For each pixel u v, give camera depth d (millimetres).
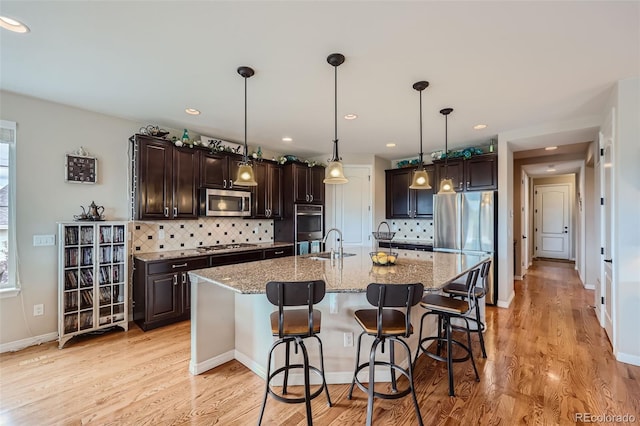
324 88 2660
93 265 3102
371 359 1804
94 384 2254
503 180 4148
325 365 2299
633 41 1937
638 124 2480
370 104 3041
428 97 2865
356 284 2010
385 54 2109
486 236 4270
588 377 2332
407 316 1807
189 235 4160
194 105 3088
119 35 1892
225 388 2215
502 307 4141
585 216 5219
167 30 1839
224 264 3924
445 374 2414
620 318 2584
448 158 4738
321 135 4230
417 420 1870
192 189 3883
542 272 6676
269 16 1705
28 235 2932
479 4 1605
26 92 2795
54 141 3072
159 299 3363
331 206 5516
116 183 3482
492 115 3385
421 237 5555
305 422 1860
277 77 2453
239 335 2613
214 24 1779
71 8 1634
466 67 2289
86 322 3072
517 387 2217
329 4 1606
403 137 4336
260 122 3643
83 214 3166
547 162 5672
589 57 2146
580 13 1673
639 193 2506
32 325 2941
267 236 5184
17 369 2471
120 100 2973
